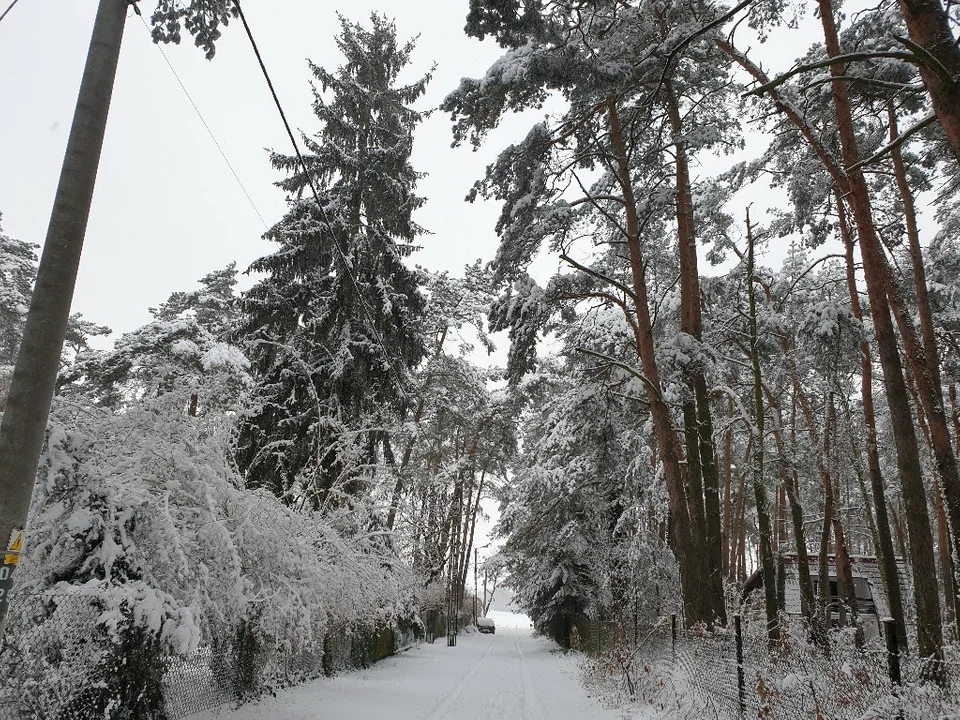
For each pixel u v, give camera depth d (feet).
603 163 53.16
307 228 56.13
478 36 40.55
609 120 52.90
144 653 20.17
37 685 16.93
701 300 62.75
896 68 40.86
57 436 20.40
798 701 21.29
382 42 72.38
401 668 60.80
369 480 43.68
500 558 103.14
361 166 60.90
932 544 33.09
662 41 41.81
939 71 15.72
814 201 52.80
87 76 17.07
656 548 61.93
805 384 63.00
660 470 61.46
